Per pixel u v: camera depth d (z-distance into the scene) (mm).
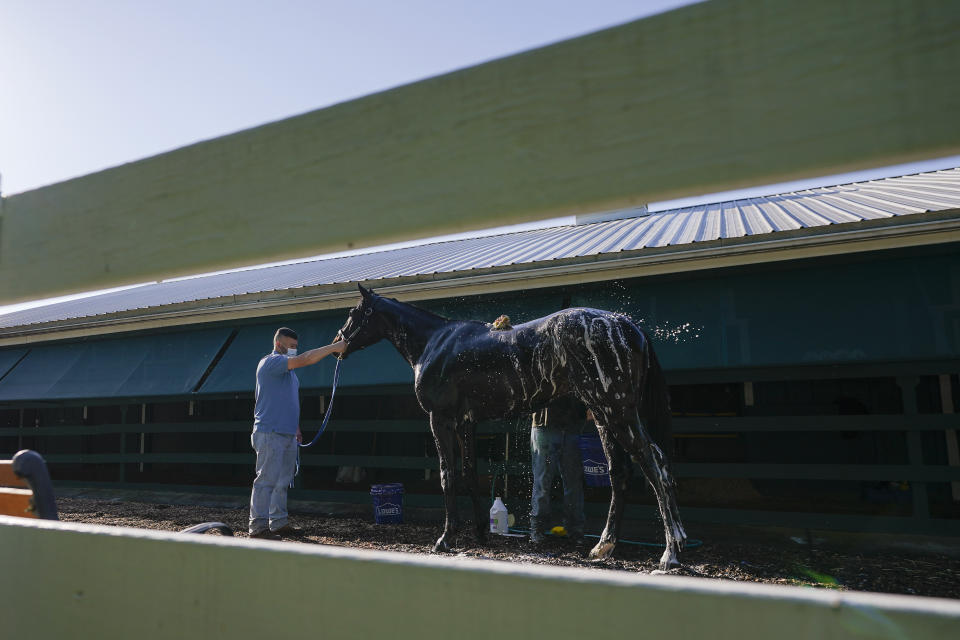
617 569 3801
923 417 4527
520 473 5805
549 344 3883
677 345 5184
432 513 6078
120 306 9500
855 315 4723
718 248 5020
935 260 4680
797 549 4328
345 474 8539
